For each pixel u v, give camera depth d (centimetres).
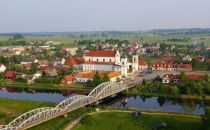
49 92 17112
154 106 13288
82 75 19050
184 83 15888
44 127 9938
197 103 13912
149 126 9888
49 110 10588
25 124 9662
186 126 9806
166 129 9562
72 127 9794
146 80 18462
